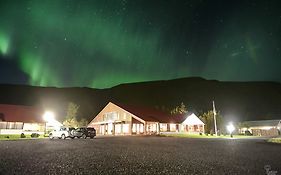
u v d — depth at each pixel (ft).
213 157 47.52
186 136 155.43
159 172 31.22
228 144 86.63
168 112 217.56
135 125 172.14
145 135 162.81
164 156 48.52
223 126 207.41
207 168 34.45
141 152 56.03
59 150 60.54
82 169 32.91
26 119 167.12
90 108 503.20
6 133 158.20
